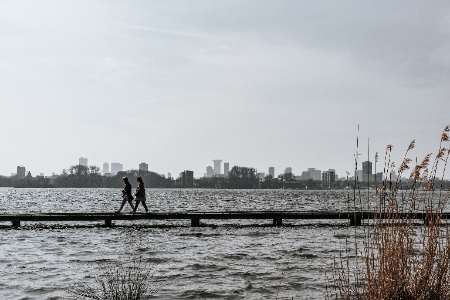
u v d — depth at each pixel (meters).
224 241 18.94
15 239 19.16
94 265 13.12
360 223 24.72
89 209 48.69
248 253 15.62
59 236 20.33
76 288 9.94
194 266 13.11
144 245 17.59
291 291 10.05
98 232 22.00
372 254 5.73
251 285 10.66
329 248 16.61
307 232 22.33
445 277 5.54
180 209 49.44
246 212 24.92
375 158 5.88
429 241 5.59
